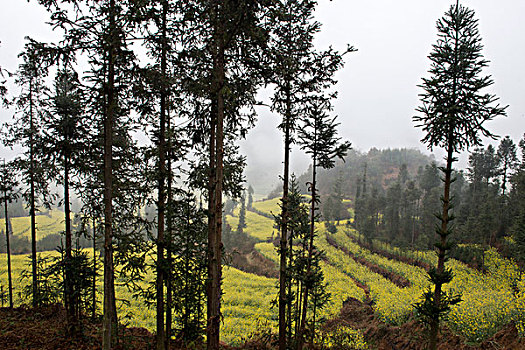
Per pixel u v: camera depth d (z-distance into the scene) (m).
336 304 30.27
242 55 7.75
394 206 59.00
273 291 36.72
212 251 9.49
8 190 14.76
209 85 7.91
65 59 6.84
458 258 40.47
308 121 11.18
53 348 9.91
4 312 14.02
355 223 69.62
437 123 10.43
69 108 11.12
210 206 9.63
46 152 10.91
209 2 6.91
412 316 22.33
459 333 17.02
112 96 7.73
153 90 8.45
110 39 6.68
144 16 7.18
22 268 38.97
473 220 43.56
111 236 8.13
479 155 59.16
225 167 10.32
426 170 68.88
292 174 16.23
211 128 9.40
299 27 9.21
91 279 11.85
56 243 64.38
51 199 13.64
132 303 27.44
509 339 14.72
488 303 19.92
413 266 42.00
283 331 10.73
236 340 20.23
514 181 45.94
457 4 10.68
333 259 48.25
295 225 12.01
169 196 10.54
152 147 9.90
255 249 61.62
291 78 9.34
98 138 10.49
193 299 12.68
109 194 8.03
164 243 9.93
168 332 11.29
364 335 22.70
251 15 6.83
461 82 10.51
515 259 35.00
